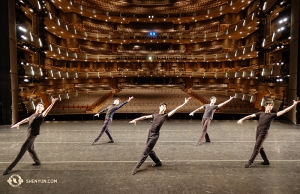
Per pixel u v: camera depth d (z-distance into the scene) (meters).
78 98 26.12
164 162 5.82
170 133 9.09
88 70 36.06
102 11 34.91
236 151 6.71
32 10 17.66
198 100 25.70
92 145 7.40
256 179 4.78
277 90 19.88
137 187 4.43
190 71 36.34
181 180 4.74
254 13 23.38
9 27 11.16
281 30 13.50
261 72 18.53
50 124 11.15
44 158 6.13
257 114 5.53
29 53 21.39
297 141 7.77
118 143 7.65
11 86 11.22
